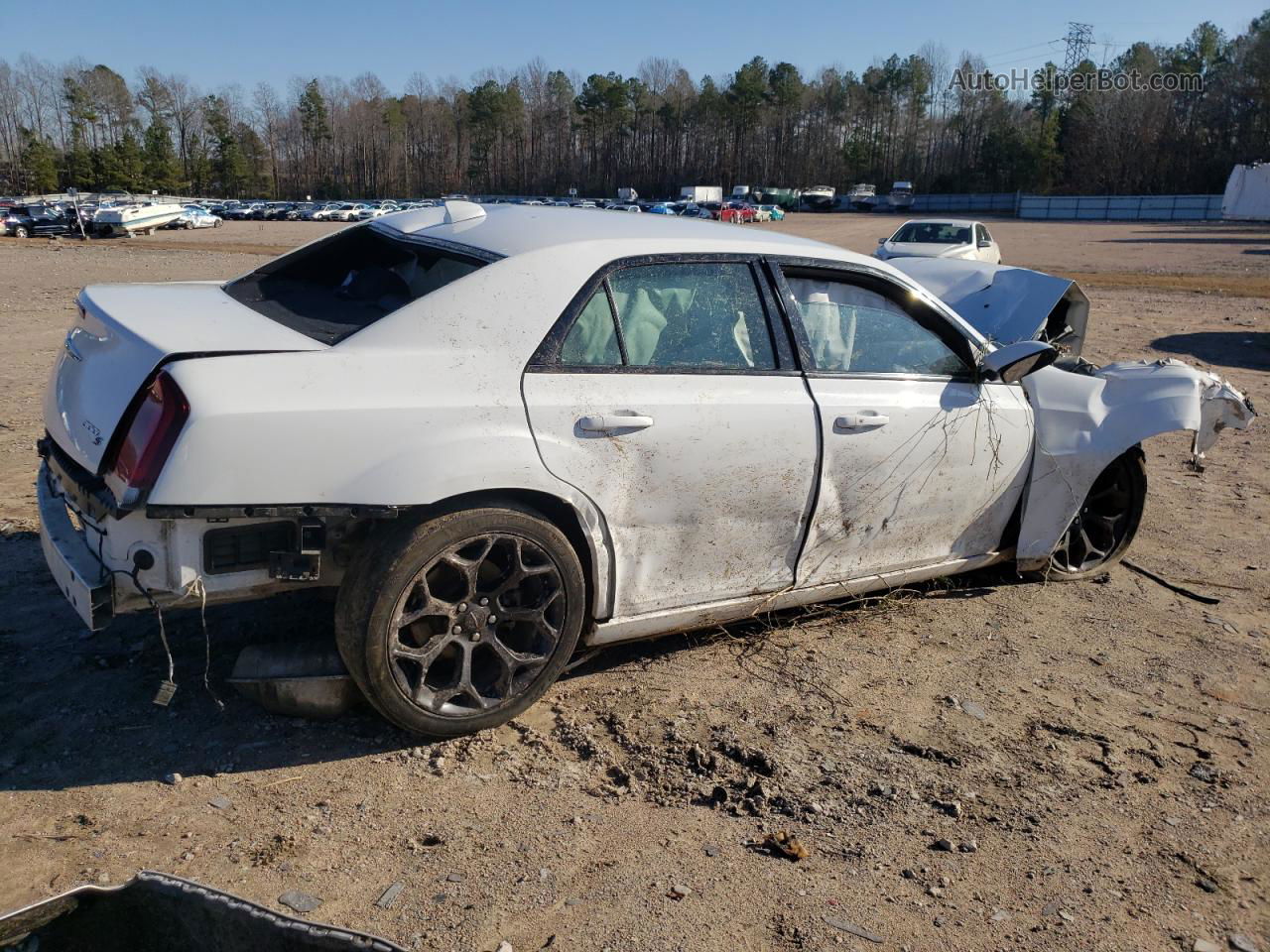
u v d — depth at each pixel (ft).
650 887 8.34
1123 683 12.43
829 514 12.34
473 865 8.48
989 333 19.95
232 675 9.87
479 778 9.71
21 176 375.25
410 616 9.64
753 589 12.16
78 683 10.98
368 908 7.88
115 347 9.66
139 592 9.02
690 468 11.05
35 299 50.67
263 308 10.96
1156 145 318.04
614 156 439.63
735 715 11.16
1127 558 16.81
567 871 8.48
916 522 13.28
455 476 9.48
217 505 8.73
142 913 6.18
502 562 10.23
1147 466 23.07
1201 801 10.02
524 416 9.98
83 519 9.59
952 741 10.89
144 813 8.91
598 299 10.73
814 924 8.02
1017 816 9.62
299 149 459.73
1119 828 9.52
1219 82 319.47
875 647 13.09
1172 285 71.46
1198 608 14.87
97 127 418.31
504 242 11.05
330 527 9.62
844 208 300.81
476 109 429.79
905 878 8.66
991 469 13.74
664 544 11.23
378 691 9.65
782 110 418.10
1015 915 8.27
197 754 9.86
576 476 10.29
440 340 9.91
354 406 9.20
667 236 11.65
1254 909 8.52
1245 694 12.30
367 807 9.17
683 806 9.50
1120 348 40.37
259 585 9.40
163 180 380.17
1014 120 365.20
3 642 11.78
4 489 17.52
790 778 10.00
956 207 305.12
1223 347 41.57
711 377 11.28
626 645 12.78
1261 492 21.13
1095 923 8.22
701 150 432.66
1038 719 11.47
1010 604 14.71
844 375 12.36
